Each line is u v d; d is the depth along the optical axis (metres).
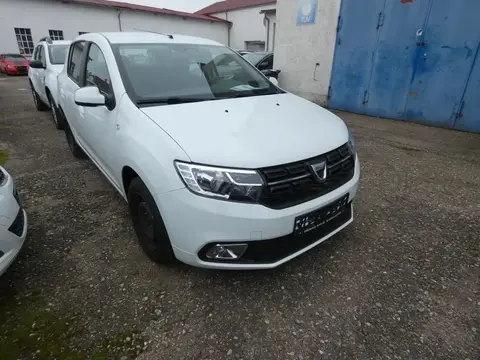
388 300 1.98
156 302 1.95
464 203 3.21
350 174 2.21
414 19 6.01
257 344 1.69
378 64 6.74
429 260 2.35
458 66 5.67
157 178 1.84
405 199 3.28
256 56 9.57
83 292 2.02
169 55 2.78
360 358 1.62
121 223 2.78
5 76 16.58
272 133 1.98
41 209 2.98
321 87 7.97
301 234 1.89
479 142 5.25
